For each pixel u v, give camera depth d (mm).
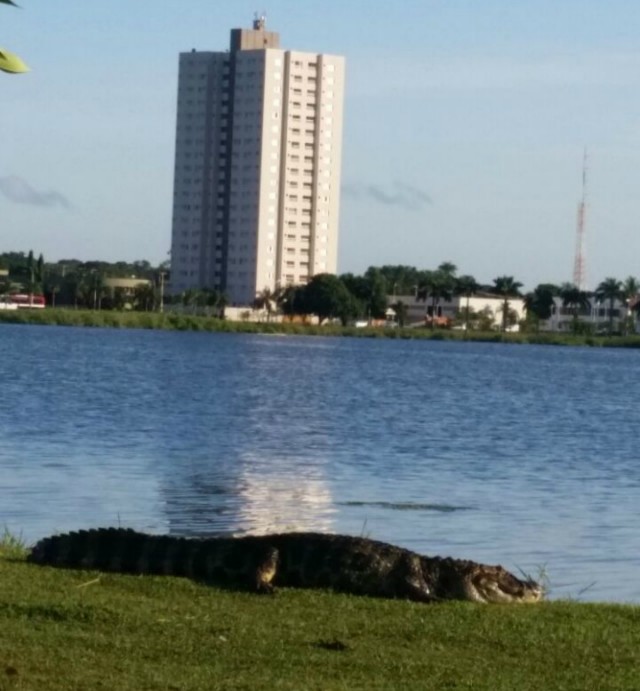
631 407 114688
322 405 99000
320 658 18484
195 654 18438
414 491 47375
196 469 52094
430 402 109562
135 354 185500
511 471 56562
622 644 20094
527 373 184000
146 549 24078
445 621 21016
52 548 24688
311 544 23516
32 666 17422
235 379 133125
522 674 18188
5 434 64750
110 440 63531
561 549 35062
